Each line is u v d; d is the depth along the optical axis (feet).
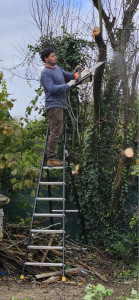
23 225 25.02
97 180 25.76
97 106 24.77
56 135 21.45
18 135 25.07
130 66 24.43
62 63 26.99
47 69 21.03
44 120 28.89
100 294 11.41
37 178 24.85
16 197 27.32
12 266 20.54
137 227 25.54
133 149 25.50
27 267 20.40
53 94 20.95
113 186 25.23
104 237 25.35
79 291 17.37
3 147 25.75
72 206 26.84
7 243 22.02
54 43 27.02
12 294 16.74
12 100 25.91
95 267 22.12
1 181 26.63
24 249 21.90
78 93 26.58
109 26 24.68
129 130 24.84
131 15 24.39
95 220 25.50
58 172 27.22
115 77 24.81
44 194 27.66
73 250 23.72
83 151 26.55
